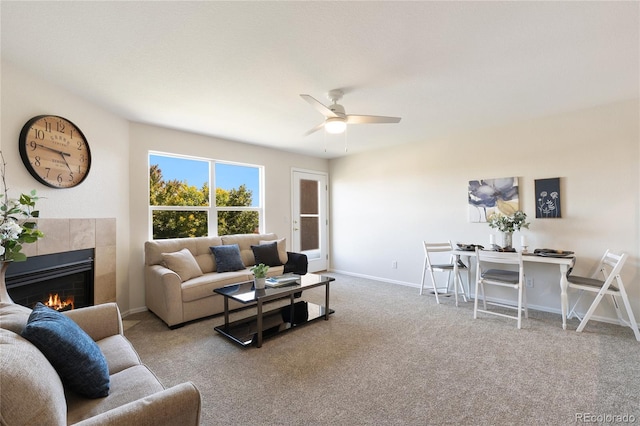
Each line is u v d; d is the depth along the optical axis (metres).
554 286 3.53
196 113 3.39
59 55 2.16
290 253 4.44
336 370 2.26
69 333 1.33
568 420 1.71
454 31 1.91
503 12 1.73
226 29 1.87
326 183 6.14
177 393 1.09
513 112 3.44
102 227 3.08
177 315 3.10
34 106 2.46
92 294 2.96
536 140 3.66
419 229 4.77
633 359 2.38
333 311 3.47
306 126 3.91
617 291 2.84
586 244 3.33
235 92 2.82
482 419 1.72
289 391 2.00
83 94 2.84
